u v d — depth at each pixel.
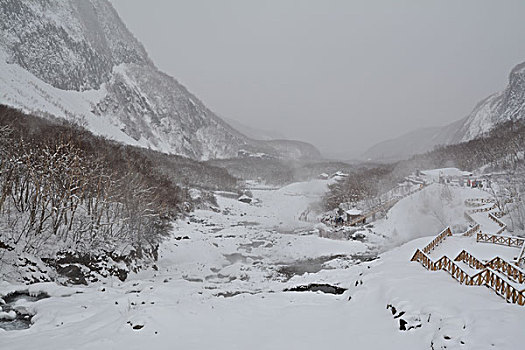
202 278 40.91
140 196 48.03
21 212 36.31
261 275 41.19
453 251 33.06
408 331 16.02
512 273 20.41
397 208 72.56
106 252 39.22
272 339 16.94
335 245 54.03
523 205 52.66
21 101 156.75
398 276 22.28
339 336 17.05
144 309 19.16
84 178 40.97
